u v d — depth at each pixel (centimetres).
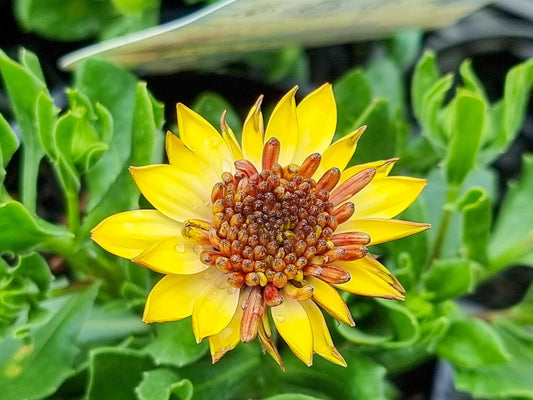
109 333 14
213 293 9
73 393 13
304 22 12
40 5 17
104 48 12
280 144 10
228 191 10
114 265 13
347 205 10
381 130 13
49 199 18
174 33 11
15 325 12
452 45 21
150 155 11
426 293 13
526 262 15
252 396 13
